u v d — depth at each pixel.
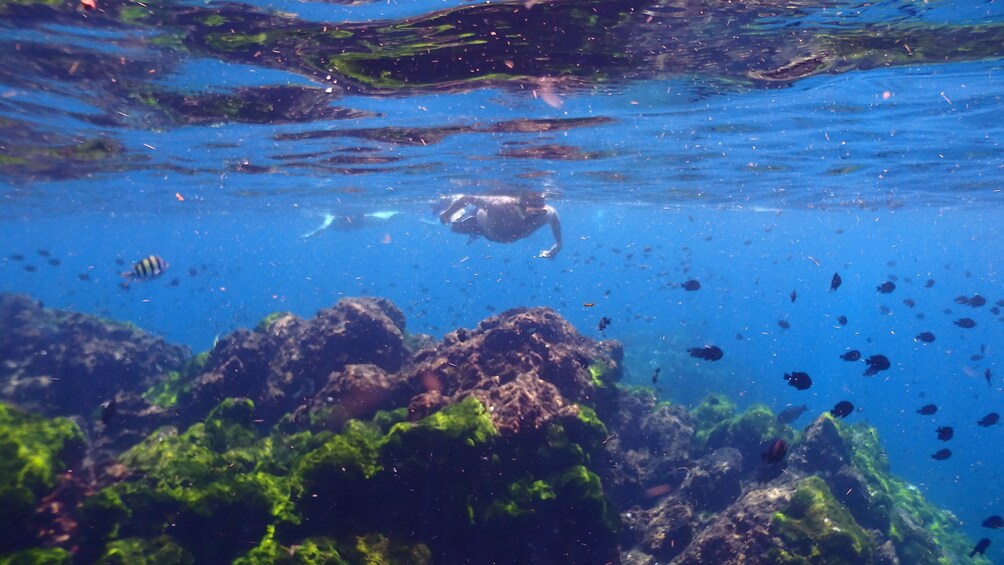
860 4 8.17
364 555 6.60
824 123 14.52
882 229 59.56
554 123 14.69
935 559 12.04
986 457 35.00
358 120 14.33
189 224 51.81
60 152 18.41
